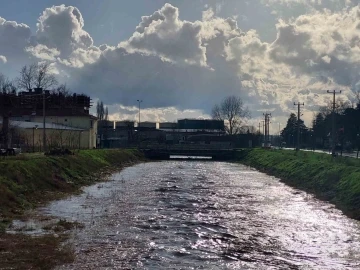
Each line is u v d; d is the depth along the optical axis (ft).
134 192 169.78
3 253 79.25
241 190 182.70
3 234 92.99
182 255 83.15
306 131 615.16
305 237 99.14
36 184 150.20
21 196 131.44
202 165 362.53
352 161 206.28
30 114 350.84
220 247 89.51
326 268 77.00
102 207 132.36
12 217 110.22
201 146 501.56
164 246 89.10
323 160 226.38
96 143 408.46
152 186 192.13
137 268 74.59
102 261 77.97
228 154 459.73
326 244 93.30
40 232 96.53
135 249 86.38
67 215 117.60
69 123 356.38
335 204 145.59
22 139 271.90
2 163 145.69
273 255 84.48
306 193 175.42
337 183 165.58
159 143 531.91
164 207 135.23
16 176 142.10
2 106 342.23
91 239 92.89
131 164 353.92
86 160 241.55
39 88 380.99
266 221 116.57
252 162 369.71
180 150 455.22
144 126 634.43
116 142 515.50
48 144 274.57
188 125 633.61
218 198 157.58
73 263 76.38
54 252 81.61
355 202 134.92
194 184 203.82
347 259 82.64
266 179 234.38
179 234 99.55
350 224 114.21
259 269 75.61
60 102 379.76
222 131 625.00
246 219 118.73
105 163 281.13
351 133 429.38
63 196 151.33
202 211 129.70
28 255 78.84
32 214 116.88
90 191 170.71
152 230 103.04
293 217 122.83
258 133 634.02
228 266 76.89
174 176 245.86
